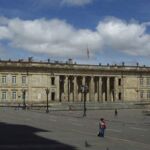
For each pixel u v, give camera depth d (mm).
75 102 191375
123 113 132500
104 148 40094
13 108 166000
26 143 43250
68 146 41031
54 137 50125
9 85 191500
